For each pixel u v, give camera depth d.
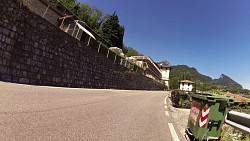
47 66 14.39
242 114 4.70
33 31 12.75
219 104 5.11
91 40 22.66
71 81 18.02
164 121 8.00
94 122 5.74
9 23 10.85
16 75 11.45
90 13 72.69
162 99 20.83
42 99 7.80
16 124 4.23
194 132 5.44
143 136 5.18
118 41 63.78
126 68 35.66
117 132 5.12
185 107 14.58
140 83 44.59
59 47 15.82
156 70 83.19
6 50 10.72
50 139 3.75
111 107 9.22
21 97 7.26
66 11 34.44
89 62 21.67
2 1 10.40
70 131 4.47
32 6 24.77
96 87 23.70
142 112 9.36
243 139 6.02
